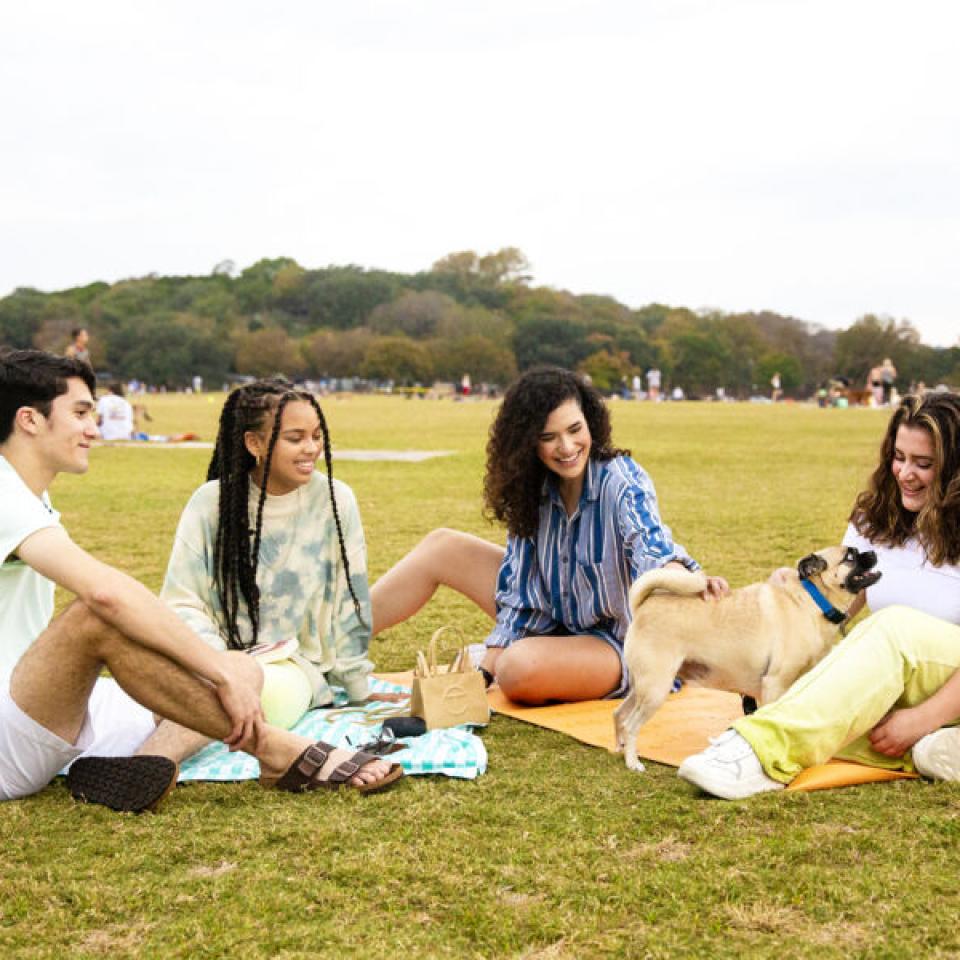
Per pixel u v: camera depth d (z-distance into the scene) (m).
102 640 3.25
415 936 2.51
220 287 159.00
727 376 135.12
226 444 4.25
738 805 3.31
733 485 14.48
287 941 2.48
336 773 3.48
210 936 2.51
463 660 4.32
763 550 8.82
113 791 3.31
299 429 4.16
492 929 2.52
